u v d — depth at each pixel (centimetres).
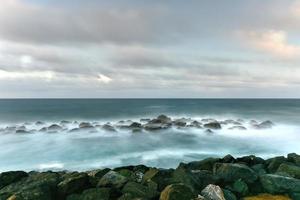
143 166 1411
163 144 3041
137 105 11925
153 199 988
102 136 3528
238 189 1099
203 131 3819
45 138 3428
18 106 11212
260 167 1412
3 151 2742
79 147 2895
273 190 1099
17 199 908
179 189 931
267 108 9456
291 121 5191
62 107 10262
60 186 1047
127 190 1023
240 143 3108
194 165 1489
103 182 1091
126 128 3941
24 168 2162
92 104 13050
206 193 1012
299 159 1489
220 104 12888
